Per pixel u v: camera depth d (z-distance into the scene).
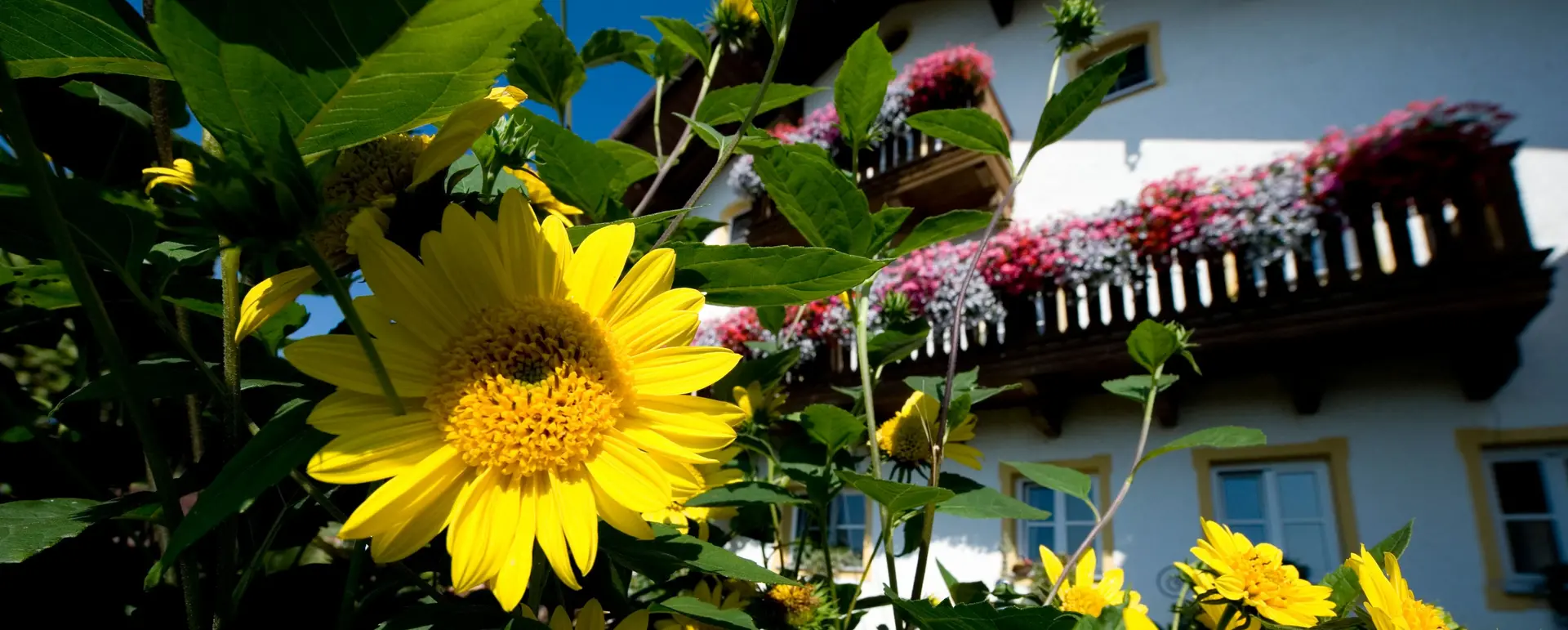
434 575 1.14
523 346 0.72
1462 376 6.62
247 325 0.70
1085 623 0.77
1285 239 6.84
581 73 1.54
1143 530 7.83
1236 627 1.45
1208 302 8.27
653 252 0.84
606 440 0.74
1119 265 7.76
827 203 1.27
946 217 1.47
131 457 1.18
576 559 0.66
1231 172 8.35
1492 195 6.06
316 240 0.75
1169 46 9.90
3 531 0.66
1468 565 6.34
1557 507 6.22
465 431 0.68
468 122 0.69
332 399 0.66
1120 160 9.80
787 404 8.89
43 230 0.68
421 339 0.72
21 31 0.63
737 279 0.92
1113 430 8.30
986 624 0.82
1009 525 8.44
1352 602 1.40
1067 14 2.12
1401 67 8.19
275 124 0.55
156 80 0.80
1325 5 8.88
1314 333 6.47
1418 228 7.30
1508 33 7.64
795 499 1.53
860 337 1.53
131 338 1.13
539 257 0.79
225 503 0.55
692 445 0.76
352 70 0.53
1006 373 7.99
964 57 10.29
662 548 0.92
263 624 0.99
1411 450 6.81
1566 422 6.24
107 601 0.99
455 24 0.52
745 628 0.97
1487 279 5.78
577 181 1.35
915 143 10.84
